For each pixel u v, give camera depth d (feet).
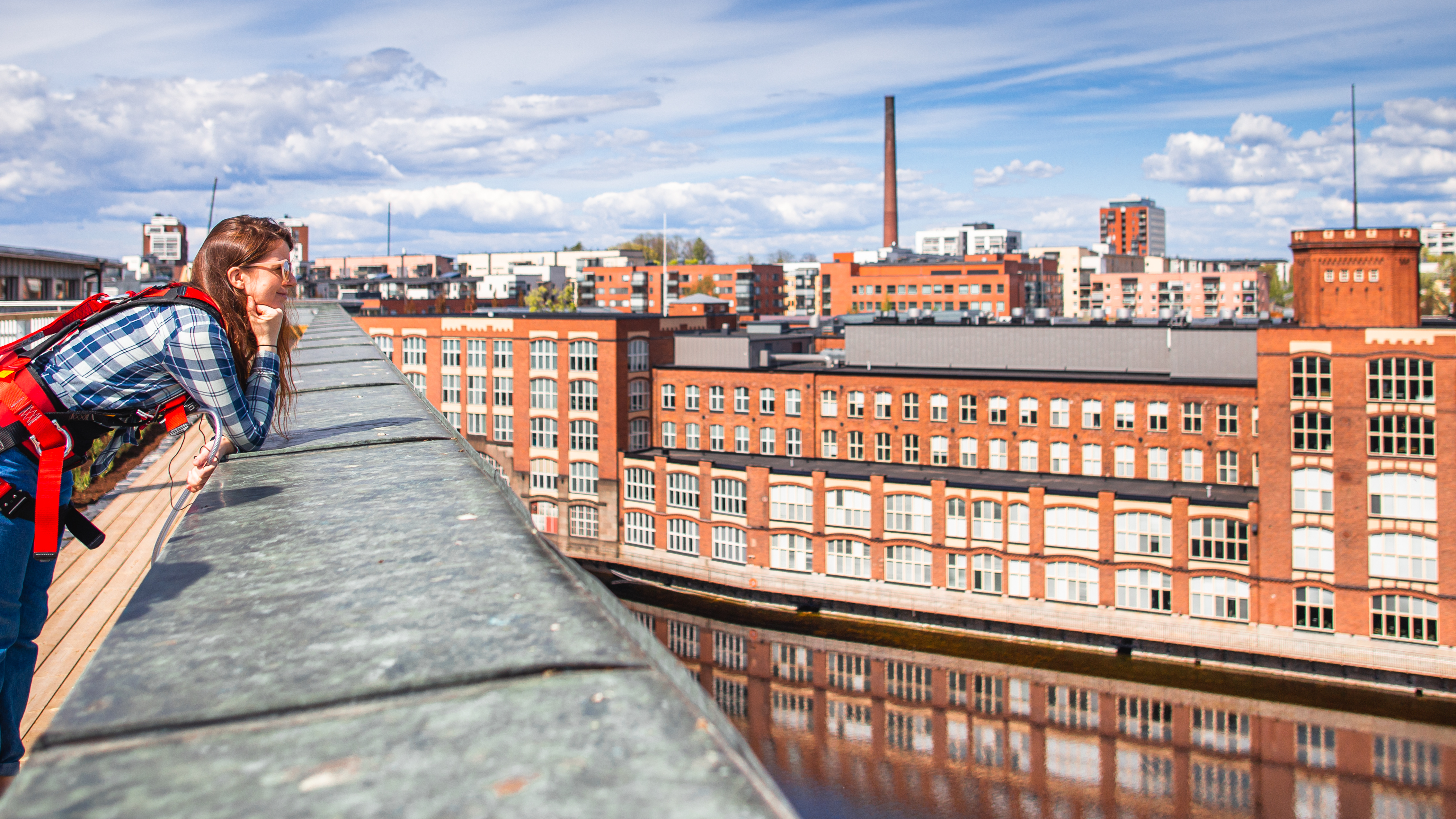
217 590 6.44
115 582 23.43
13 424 10.50
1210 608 209.36
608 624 5.60
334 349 31.40
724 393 287.48
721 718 4.42
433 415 16.34
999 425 244.01
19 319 48.65
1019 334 262.47
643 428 298.97
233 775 3.84
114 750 4.11
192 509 9.34
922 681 217.15
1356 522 199.72
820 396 269.44
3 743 10.94
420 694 4.59
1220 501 207.72
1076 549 217.97
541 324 301.84
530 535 7.84
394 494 9.74
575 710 4.37
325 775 3.80
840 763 200.75
